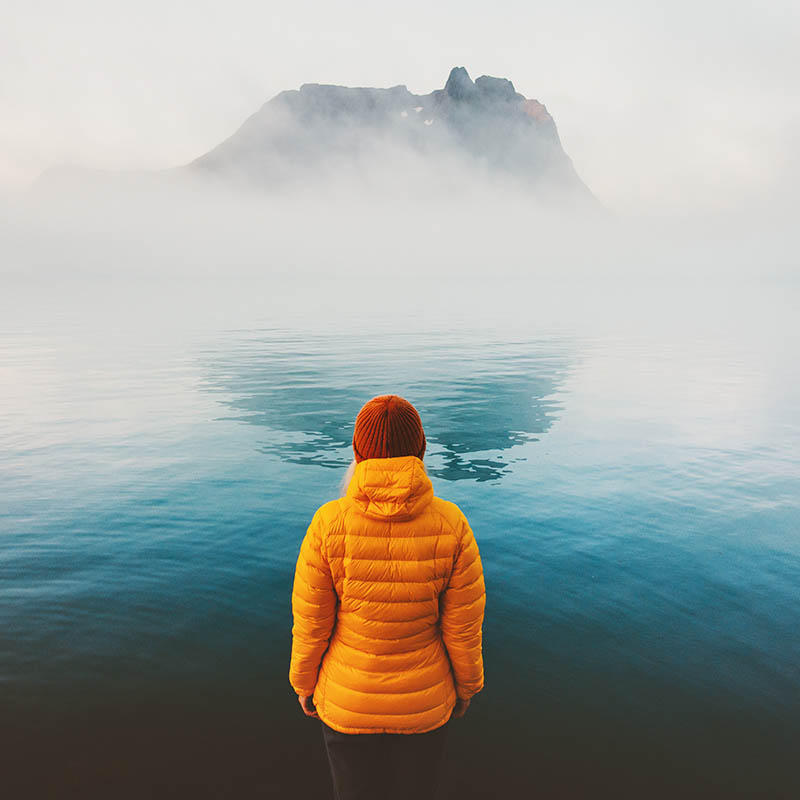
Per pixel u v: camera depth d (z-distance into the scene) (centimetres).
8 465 653
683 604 364
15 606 354
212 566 410
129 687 281
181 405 980
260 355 1572
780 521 507
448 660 160
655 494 570
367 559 146
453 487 584
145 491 567
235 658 305
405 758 157
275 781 228
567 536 470
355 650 153
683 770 233
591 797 221
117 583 385
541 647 316
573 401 1020
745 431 824
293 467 646
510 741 249
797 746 245
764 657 308
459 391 1102
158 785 226
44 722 258
